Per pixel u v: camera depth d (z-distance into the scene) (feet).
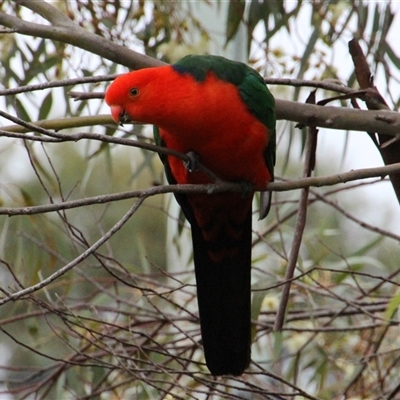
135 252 53.88
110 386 32.12
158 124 25.13
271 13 34.04
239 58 38.22
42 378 37.63
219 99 25.11
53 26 28.07
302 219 27.63
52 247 33.76
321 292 34.37
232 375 27.96
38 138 20.66
